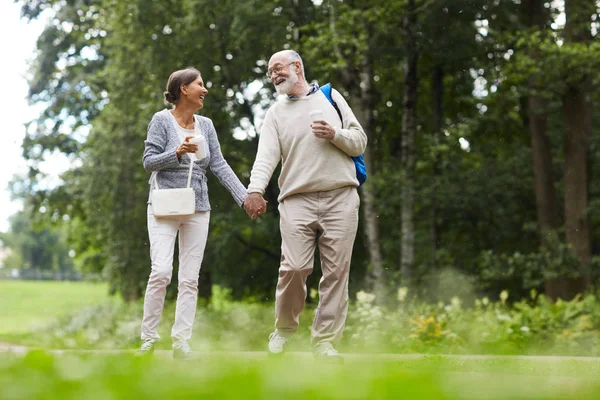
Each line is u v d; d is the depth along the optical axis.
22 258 103.88
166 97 5.95
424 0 18.19
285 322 5.43
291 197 5.38
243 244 22.45
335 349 5.31
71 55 26.75
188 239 5.74
